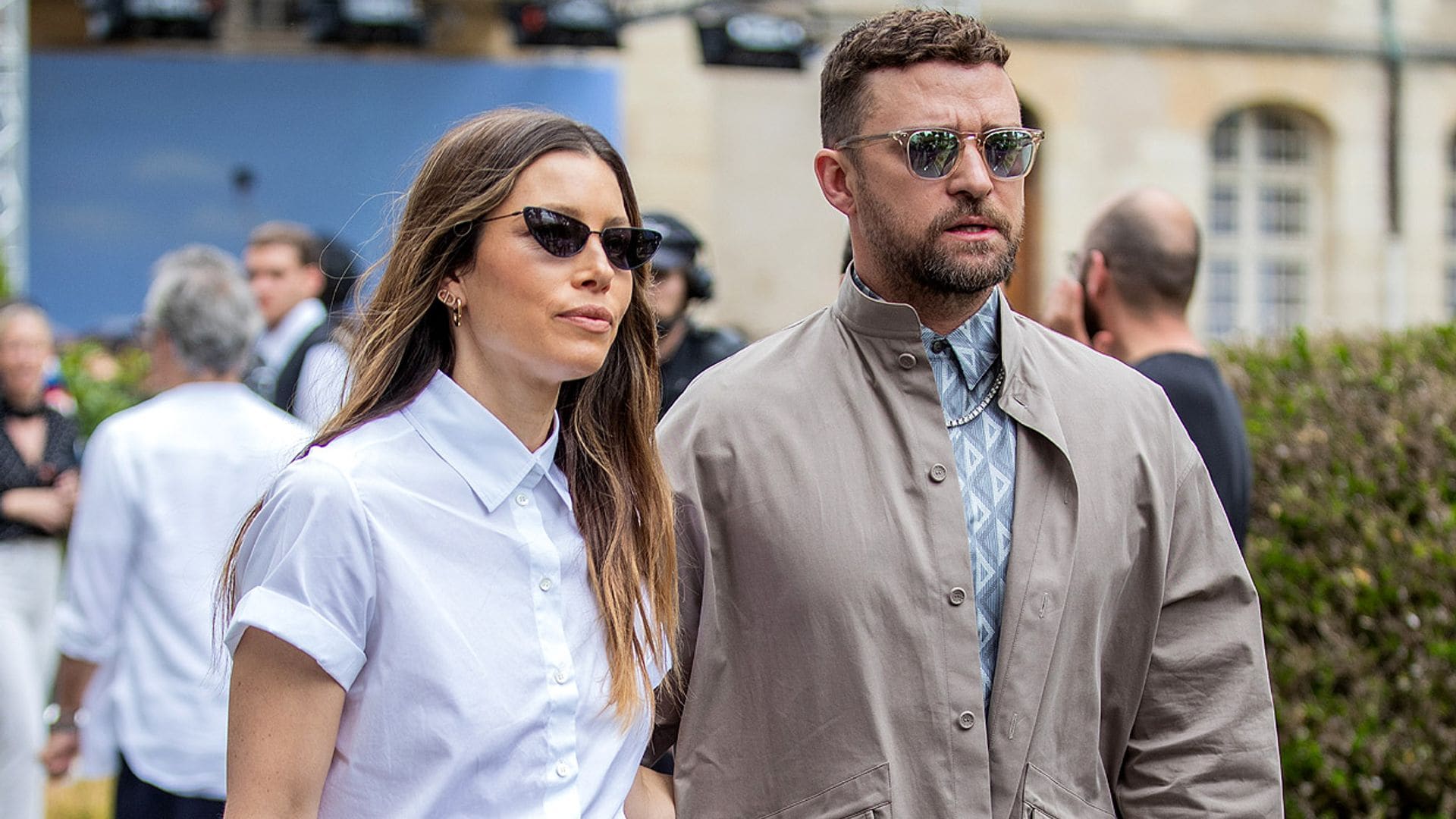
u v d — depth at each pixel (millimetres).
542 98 19547
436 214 3326
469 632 3219
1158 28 22719
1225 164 23516
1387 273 23641
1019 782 3805
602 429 3650
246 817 3074
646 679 3553
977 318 4102
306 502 3141
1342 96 23375
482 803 3182
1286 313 23688
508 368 3350
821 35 20109
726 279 21375
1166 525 4074
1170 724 4109
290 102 19188
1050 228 22562
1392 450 6516
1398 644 6156
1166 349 5812
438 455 3314
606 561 3484
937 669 3805
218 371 6816
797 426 3996
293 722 3082
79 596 6652
